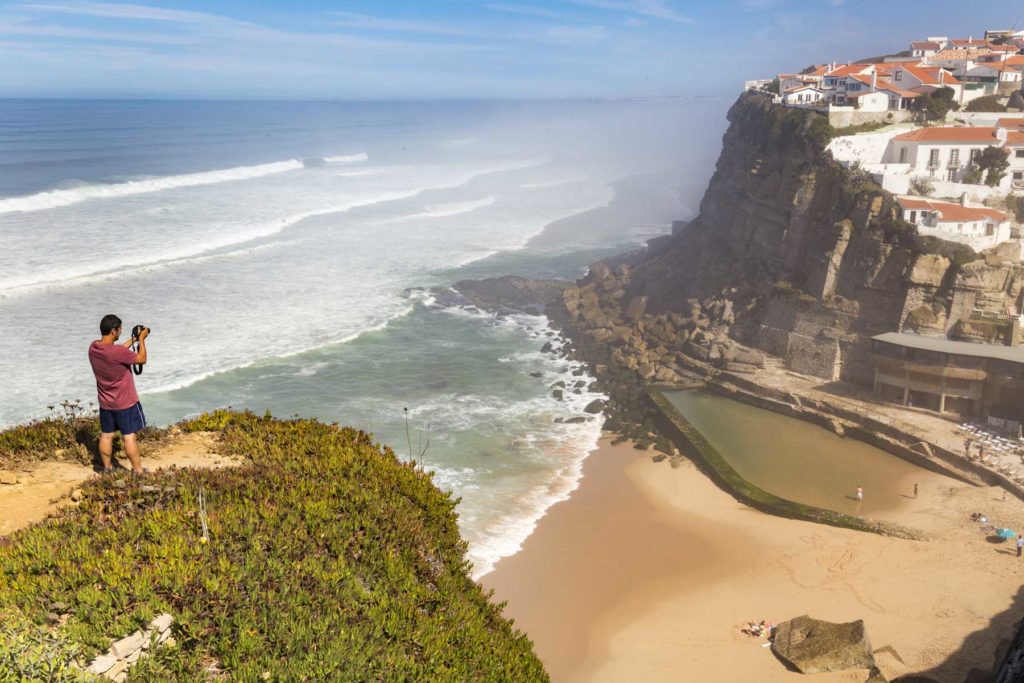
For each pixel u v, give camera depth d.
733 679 32.78
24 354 56.84
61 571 10.83
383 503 14.99
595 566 40.84
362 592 12.33
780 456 54.78
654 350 72.94
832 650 33.31
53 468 15.01
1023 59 93.88
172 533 12.33
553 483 49.34
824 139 71.94
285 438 17.16
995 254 60.84
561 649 34.72
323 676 10.30
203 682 9.76
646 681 32.81
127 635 9.84
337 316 76.06
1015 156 71.25
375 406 57.81
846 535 44.44
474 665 12.13
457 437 54.31
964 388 57.50
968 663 33.31
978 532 44.38
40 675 8.99
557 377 67.12
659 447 55.66
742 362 67.88
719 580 40.22
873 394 62.03
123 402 14.05
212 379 58.53
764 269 74.56
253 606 11.12
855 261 65.25
